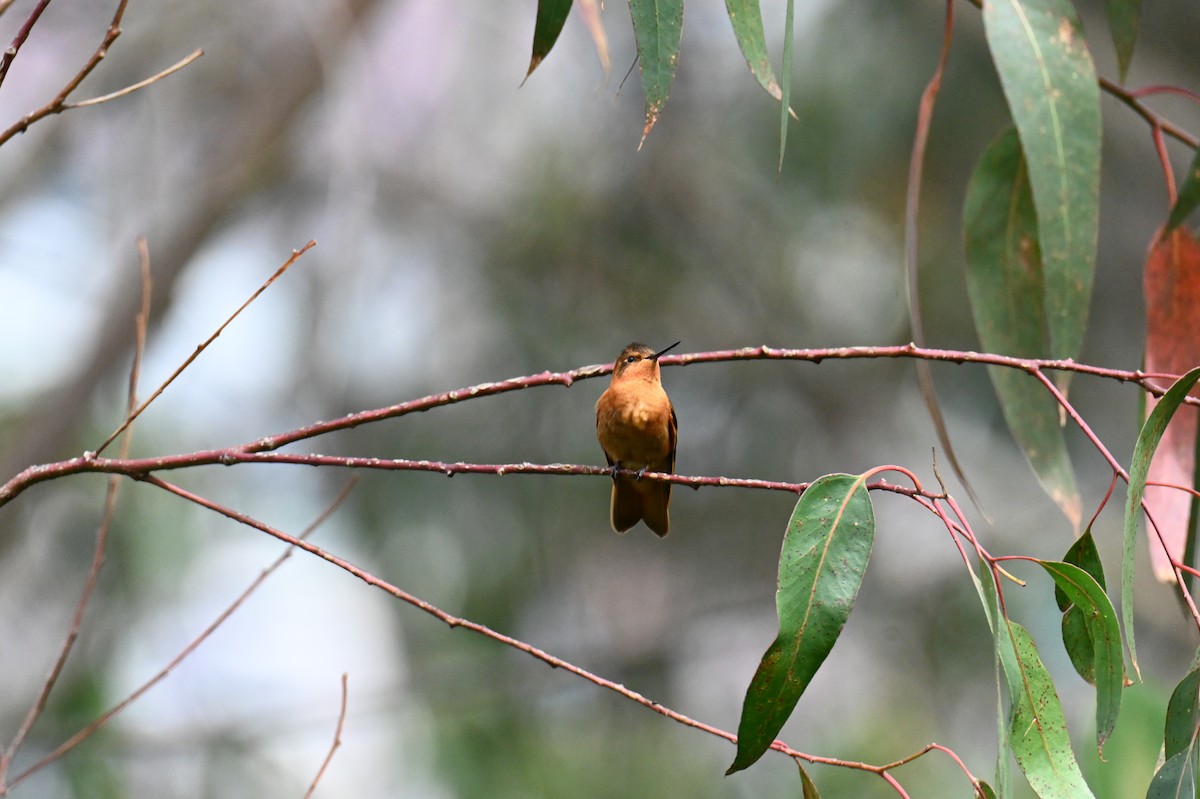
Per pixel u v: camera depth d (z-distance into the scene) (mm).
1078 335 5637
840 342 14953
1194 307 6215
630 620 15062
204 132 14180
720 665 15578
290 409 13734
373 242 14641
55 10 13594
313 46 12789
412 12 15188
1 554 11438
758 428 15266
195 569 12578
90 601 11602
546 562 14258
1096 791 5875
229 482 13320
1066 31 5863
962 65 13820
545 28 4512
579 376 4434
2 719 10797
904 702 13875
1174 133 6363
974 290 6547
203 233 12711
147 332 12531
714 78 14750
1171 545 5828
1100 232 14984
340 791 13016
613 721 13664
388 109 15133
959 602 14461
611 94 14664
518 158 15156
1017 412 6383
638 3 4457
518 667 13594
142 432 12273
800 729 14109
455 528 13945
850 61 14000
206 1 13797
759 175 14547
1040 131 5680
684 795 12758
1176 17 14328
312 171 14125
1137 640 14875
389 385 14336
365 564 13820
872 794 12250
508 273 14750
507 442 14172
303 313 13953
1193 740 4348
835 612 4016
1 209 13484
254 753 12453
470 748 12969
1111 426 14977
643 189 14664
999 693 3990
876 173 14203
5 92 13516
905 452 15484
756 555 15289
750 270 14844
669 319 14789
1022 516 15164
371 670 13797
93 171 13922
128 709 11414
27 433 11883
